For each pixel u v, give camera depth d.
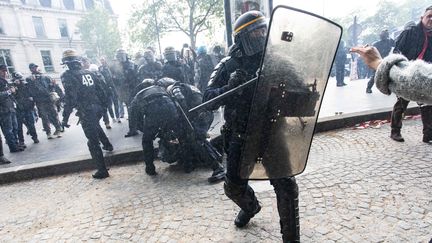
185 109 3.62
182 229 2.53
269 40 1.41
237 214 2.66
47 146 6.32
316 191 2.87
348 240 2.14
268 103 1.56
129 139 5.79
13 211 3.34
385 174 3.07
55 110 7.19
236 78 1.79
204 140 3.62
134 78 6.70
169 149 3.88
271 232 2.33
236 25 1.78
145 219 2.77
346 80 13.36
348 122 5.00
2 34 30.98
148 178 3.81
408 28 3.74
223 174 3.45
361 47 1.10
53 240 2.62
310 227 2.33
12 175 4.34
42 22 34.16
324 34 1.53
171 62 5.31
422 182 2.83
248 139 1.61
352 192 2.78
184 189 3.32
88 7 38.22
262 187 3.09
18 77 6.40
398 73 0.92
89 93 3.88
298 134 1.72
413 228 2.18
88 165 4.46
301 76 1.58
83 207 3.20
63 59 3.89
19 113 6.34
